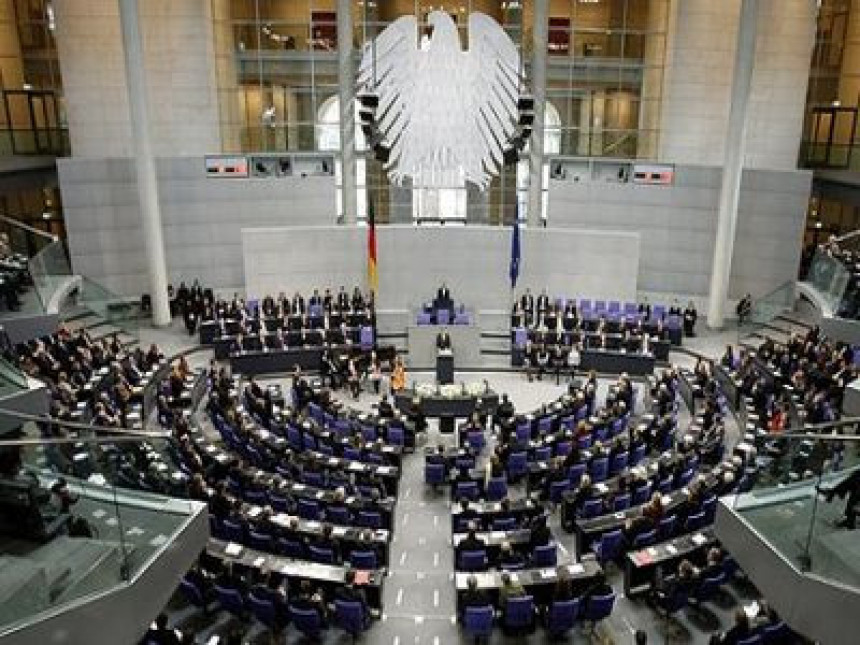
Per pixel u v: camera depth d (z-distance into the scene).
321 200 27.44
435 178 20.20
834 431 9.41
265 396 18.89
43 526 8.23
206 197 26.41
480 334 23.47
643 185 26.50
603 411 18.09
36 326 15.56
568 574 11.55
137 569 8.52
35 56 26.31
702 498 13.48
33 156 25.86
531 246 25.38
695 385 20.17
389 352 22.77
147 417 18.81
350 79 25.77
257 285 24.92
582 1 26.59
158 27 25.80
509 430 17.47
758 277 26.39
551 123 27.84
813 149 28.25
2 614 7.05
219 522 13.02
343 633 11.61
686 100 26.67
